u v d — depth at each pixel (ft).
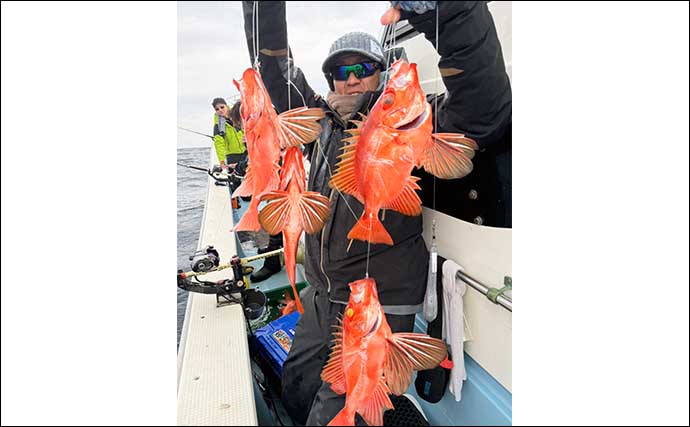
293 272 4.38
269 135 4.11
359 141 4.08
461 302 4.41
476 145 4.16
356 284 4.31
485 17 3.84
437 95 4.03
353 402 4.38
